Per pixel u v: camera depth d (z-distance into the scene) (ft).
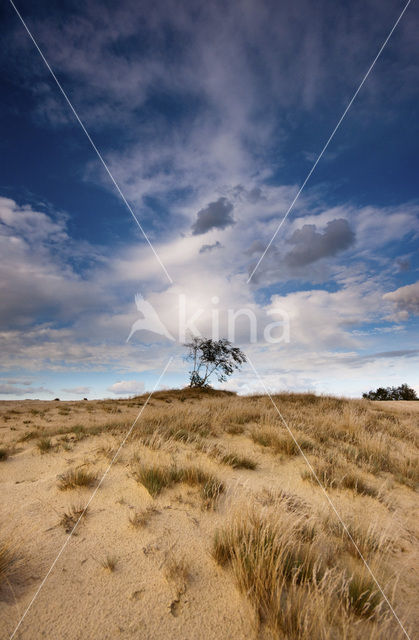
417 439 26.99
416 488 16.75
